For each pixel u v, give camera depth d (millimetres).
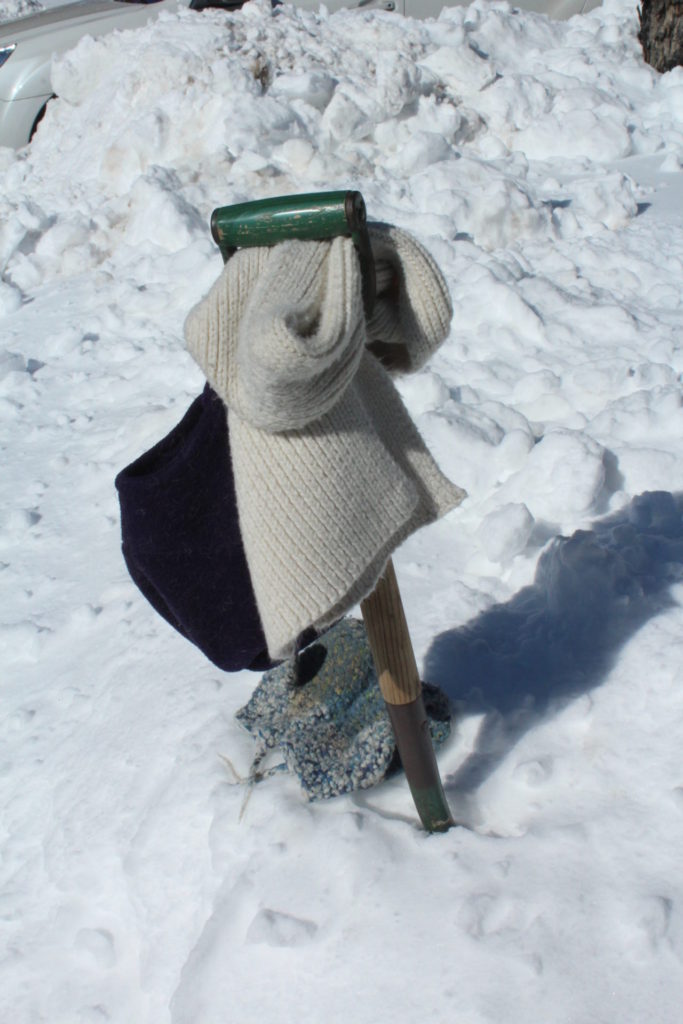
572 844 2252
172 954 2432
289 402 1748
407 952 2117
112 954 2527
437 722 2592
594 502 3510
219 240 1933
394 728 2273
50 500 4488
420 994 2051
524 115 8453
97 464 4594
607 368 4465
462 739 2658
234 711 2867
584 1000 1971
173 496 2000
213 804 2578
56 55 9156
